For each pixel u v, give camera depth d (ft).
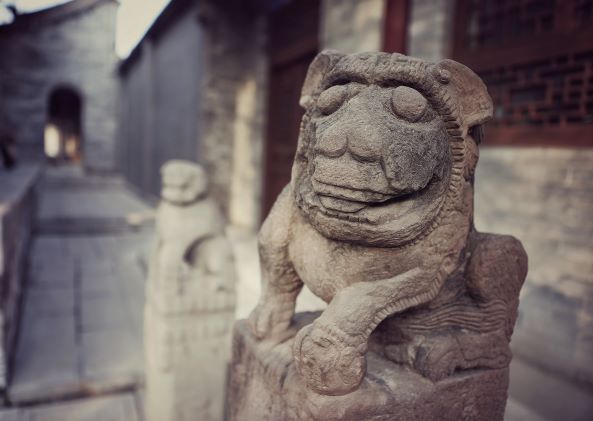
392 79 3.22
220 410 7.67
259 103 18.16
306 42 14.89
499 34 9.27
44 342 10.18
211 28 18.43
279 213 3.87
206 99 18.81
